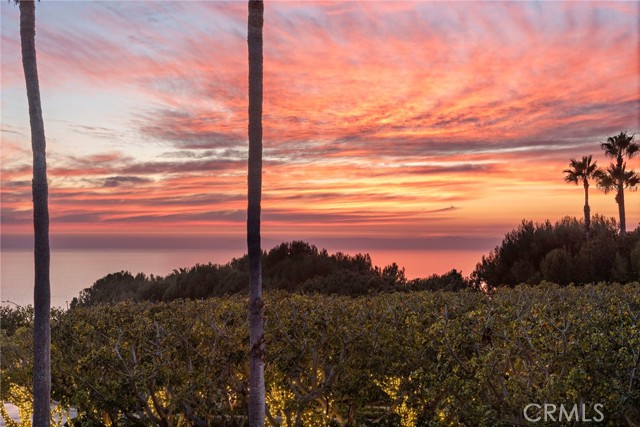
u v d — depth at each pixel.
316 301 14.40
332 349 11.87
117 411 11.31
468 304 14.19
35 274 10.08
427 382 10.03
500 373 9.62
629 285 18.03
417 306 14.03
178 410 11.63
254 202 9.62
